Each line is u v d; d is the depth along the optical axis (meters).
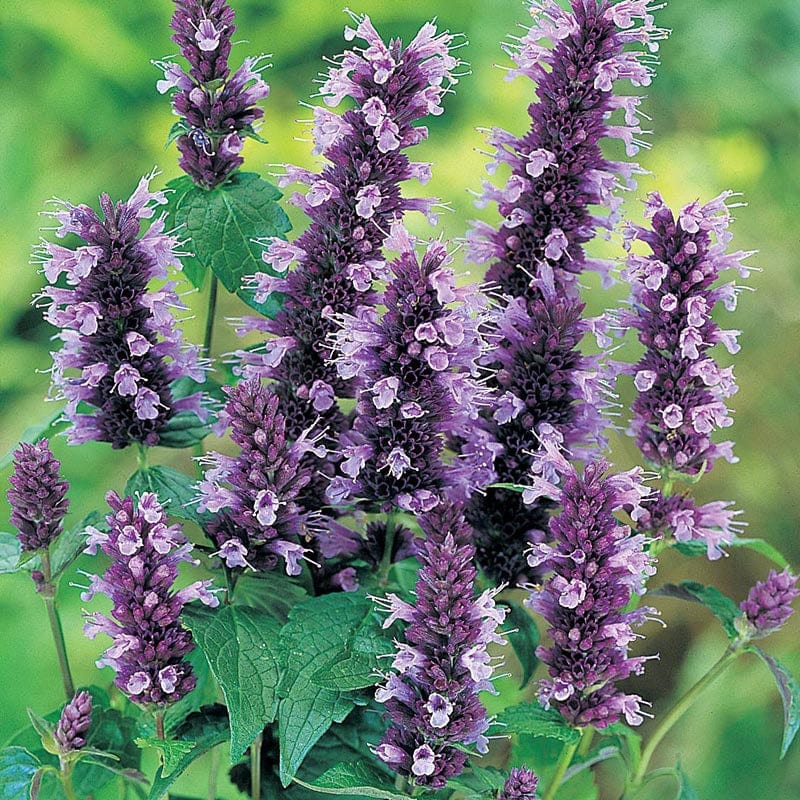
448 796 0.82
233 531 0.79
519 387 0.81
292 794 0.82
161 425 0.82
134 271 0.80
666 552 1.47
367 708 0.81
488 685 0.76
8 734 1.20
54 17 1.55
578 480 0.77
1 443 1.46
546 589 0.78
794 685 0.81
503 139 0.83
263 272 0.85
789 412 1.52
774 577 0.82
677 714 0.83
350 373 0.78
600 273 0.84
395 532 0.82
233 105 0.85
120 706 0.86
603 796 1.23
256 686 0.77
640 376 0.82
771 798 1.25
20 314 1.56
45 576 0.81
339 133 0.80
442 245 0.77
